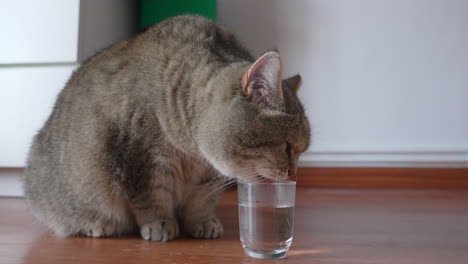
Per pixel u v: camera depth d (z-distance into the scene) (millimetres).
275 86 1132
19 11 1518
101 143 1189
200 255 1120
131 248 1160
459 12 1899
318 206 1556
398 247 1173
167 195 1215
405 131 1953
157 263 1081
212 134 1146
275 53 1114
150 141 1179
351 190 1898
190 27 1264
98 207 1213
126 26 1778
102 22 1613
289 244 1114
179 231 1277
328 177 1984
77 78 1266
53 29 1509
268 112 1136
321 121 2002
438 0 1909
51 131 1264
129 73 1199
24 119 1563
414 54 1934
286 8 1995
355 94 1974
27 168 1323
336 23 1970
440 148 1912
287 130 1147
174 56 1204
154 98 1178
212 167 1224
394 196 1728
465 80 1909
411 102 1943
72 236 1247
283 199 1102
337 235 1251
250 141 1131
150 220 1215
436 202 1619
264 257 1103
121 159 1183
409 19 1929
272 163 1154
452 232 1274
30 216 1416
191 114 1173
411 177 1937
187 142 1188
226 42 1289
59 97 1290
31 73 1549
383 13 1940
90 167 1198
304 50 1995
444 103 1927
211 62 1205
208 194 1249
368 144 1974
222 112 1139
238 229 1303
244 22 2018
